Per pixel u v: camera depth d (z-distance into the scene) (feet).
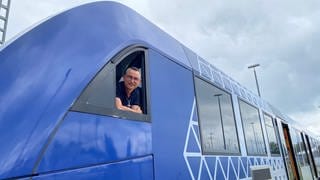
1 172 6.46
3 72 7.24
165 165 11.28
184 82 14.25
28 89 7.40
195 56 16.75
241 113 20.94
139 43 11.62
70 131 7.91
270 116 28.84
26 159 6.88
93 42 9.48
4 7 17.70
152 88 11.73
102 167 8.58
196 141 13.87
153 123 11.21
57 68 8.14
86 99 8.57
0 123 6.74
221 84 18.90
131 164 9.66
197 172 13.29
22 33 8.09
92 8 10.24
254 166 20.66
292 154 34.91
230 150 17.46
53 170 7.32
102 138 8.80
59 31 8.73
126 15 11.82
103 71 9.37
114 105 9.56
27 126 7.08
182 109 13.38
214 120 16.39
